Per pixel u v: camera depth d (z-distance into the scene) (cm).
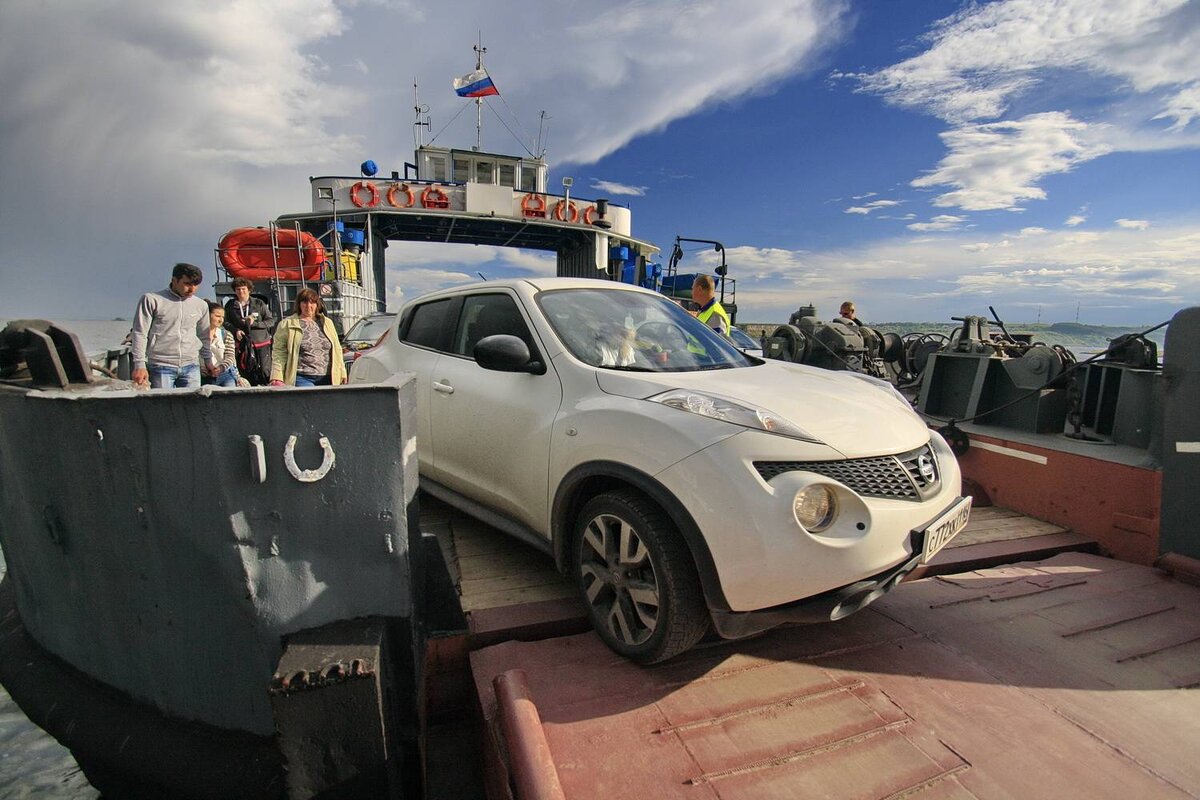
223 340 695
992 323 518
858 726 192
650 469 212
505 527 291
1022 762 178
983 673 222
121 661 199
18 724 292
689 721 191
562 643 235
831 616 198
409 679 183
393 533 172
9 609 276
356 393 164
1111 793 167
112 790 210
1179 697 211
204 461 163
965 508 238
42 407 188
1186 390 315
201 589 173
